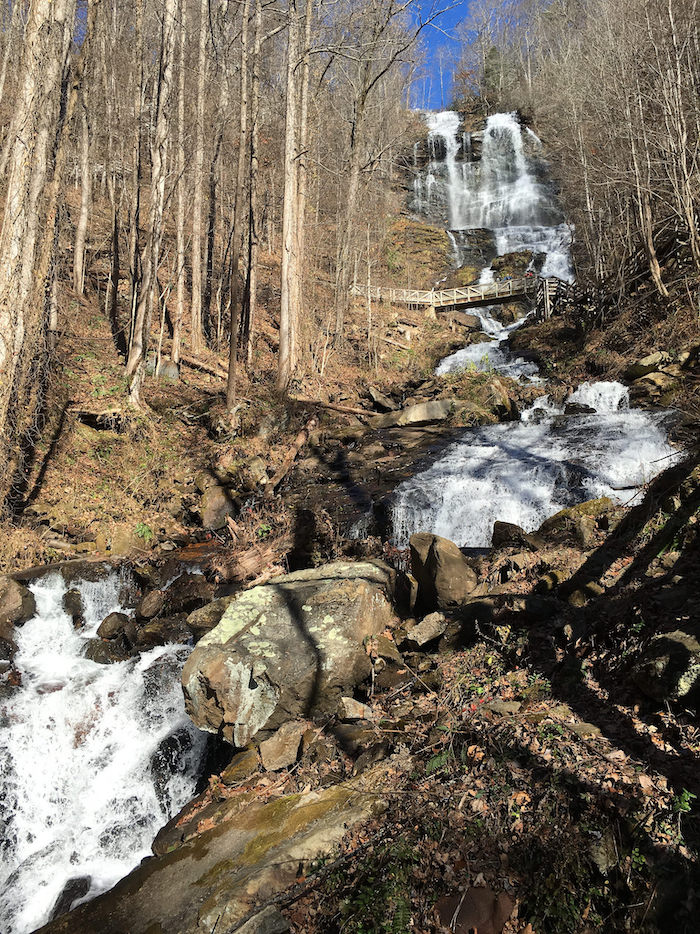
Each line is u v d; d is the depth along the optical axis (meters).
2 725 7.27
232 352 16.14
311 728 5.71
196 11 21.20
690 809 3.31
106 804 6.94
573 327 22.30
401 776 4.48
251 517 12.45
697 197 17.33
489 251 38.53
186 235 26.28
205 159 23.00
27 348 11.21
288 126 18.14
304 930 3.60
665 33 18.58
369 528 11.38
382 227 35.00
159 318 21.61
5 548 10.28
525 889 3.41
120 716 7.67
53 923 4.14
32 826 6.90
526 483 11.12
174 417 15.65
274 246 31.25
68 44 10.88
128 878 4.44
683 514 6.28
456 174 45.88
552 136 36.19
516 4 63.88
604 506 8.70
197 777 6.75
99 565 10.30
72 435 13.58
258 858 4.16
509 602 6.26
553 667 5.30
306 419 16.58
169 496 13.10
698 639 4.34
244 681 6.04
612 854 3.31
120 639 8.93
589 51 26.81
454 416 15.72
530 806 3.76
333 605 6.63
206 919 3.72
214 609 8.62
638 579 5.86
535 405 16.38
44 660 8.62
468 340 26.84
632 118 20.67
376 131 31.31
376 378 22.52
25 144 10.38
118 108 22.42
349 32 20.27
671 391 13.43
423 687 5.87
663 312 16.83
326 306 25.88
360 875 3.73
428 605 7.73
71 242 22.75
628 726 4.21
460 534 11.05
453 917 3.38
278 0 18.83
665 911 2.96
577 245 29.30
